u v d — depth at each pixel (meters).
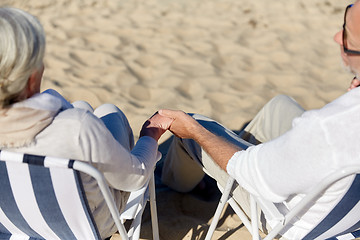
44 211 1.54
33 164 1.35
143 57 4.53
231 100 3.90
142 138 1.84
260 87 4.15
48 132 1.39
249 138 2.45
